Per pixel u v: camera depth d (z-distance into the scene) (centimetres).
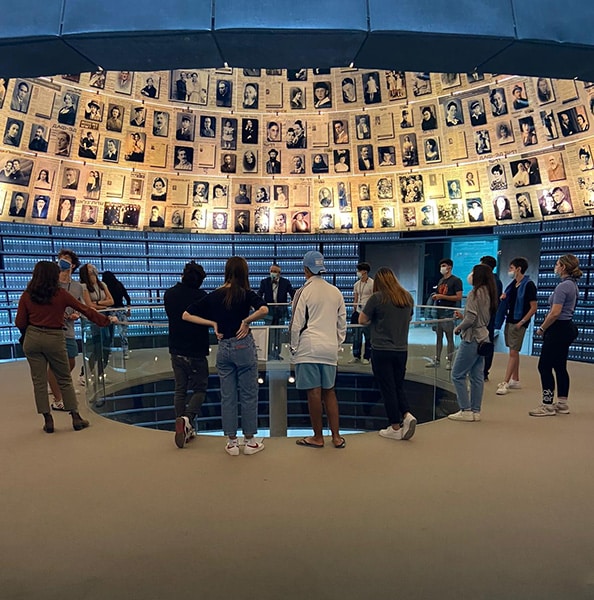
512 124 843
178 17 194
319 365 362
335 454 361
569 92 758
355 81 948
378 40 207
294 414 552
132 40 202
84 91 848
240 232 1062
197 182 1016
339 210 1060
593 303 777
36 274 390
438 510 271
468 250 991
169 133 960
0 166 795
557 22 211
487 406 499
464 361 441
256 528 251
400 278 1066
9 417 462
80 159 885
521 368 701
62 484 307
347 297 1056
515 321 546
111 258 945
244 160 1027
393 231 1028
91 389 497
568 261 446
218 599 194
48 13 197
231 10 195
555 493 294
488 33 205
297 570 214
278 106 990
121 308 564
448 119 907
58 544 235
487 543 236
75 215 908
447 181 954
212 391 617
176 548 232
